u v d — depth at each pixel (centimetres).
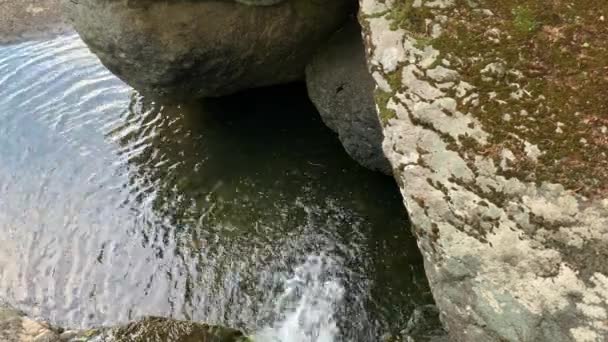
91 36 345
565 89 190
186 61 347
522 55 197
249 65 371
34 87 500
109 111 466
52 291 342
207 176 400
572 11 195
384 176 378
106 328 273
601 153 181
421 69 211
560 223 183
